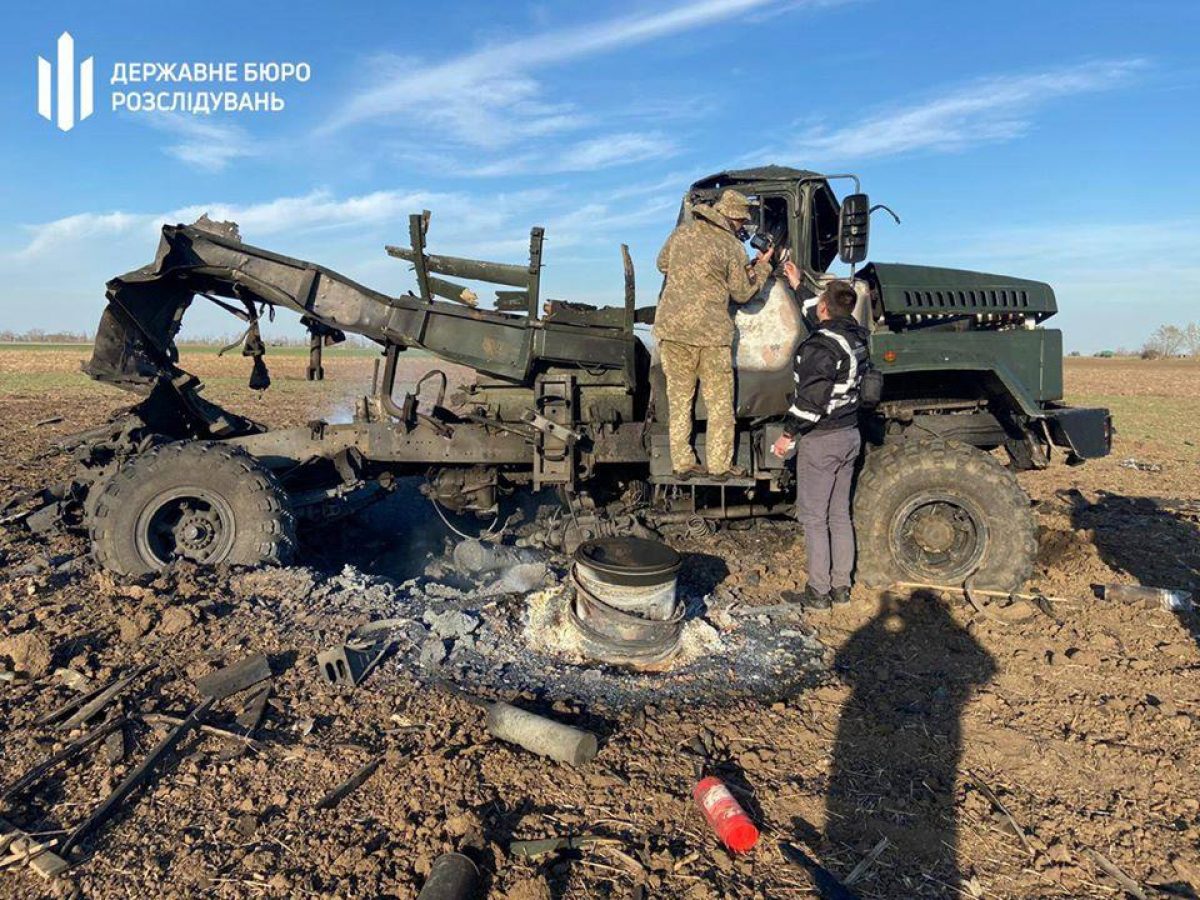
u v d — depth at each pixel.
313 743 3.24
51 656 3.70
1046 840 2.79
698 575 5.46
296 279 5.55
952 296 5.68
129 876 2.51
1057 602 4.89
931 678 4.01
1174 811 2.95
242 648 3.96
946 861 2.68
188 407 6.03
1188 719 3.52
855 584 5.12
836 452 4.59
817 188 5.44
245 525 5.06
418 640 4.16
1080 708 3.67
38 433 12.50
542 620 4.48
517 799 2.91
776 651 4.29
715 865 2.62
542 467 5.51
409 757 3.14
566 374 5.63
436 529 7.01
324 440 5.66
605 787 3.02
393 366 5.72
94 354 5.61
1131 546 6.59
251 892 2.44
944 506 5.10
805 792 3.04
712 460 4.90
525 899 2.38
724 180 5.54
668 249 4.81
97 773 2.99
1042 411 5.28
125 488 4.97
